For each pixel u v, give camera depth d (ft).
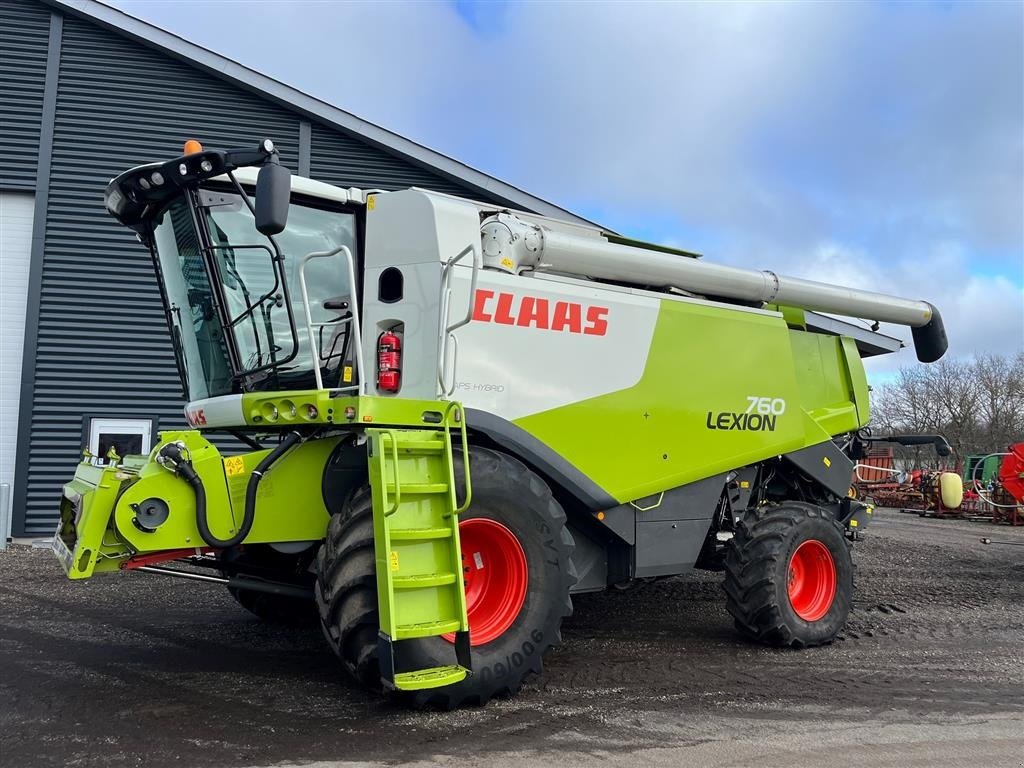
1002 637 19.72
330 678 14.65
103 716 12.42
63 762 10.57
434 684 11.87
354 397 12.29
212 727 11.98
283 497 13.46
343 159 36.76
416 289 14.29
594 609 22.04
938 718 13.39
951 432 127.03
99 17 34.55
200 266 15.37
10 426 34.09
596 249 16.98
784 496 21.03
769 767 11.02
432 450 12.63
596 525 16.49
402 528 11.98
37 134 34.30
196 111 35.76
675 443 17.20
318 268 15.07
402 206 14.69
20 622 19.04
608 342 16.33
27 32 34.37
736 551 18.06
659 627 20.02
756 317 19.15
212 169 13.51
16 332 34.37
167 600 21.99
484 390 14.55
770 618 17.60
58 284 34.14
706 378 17.89
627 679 15.23
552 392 15.44
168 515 12.65
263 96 36.14
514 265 15.75
